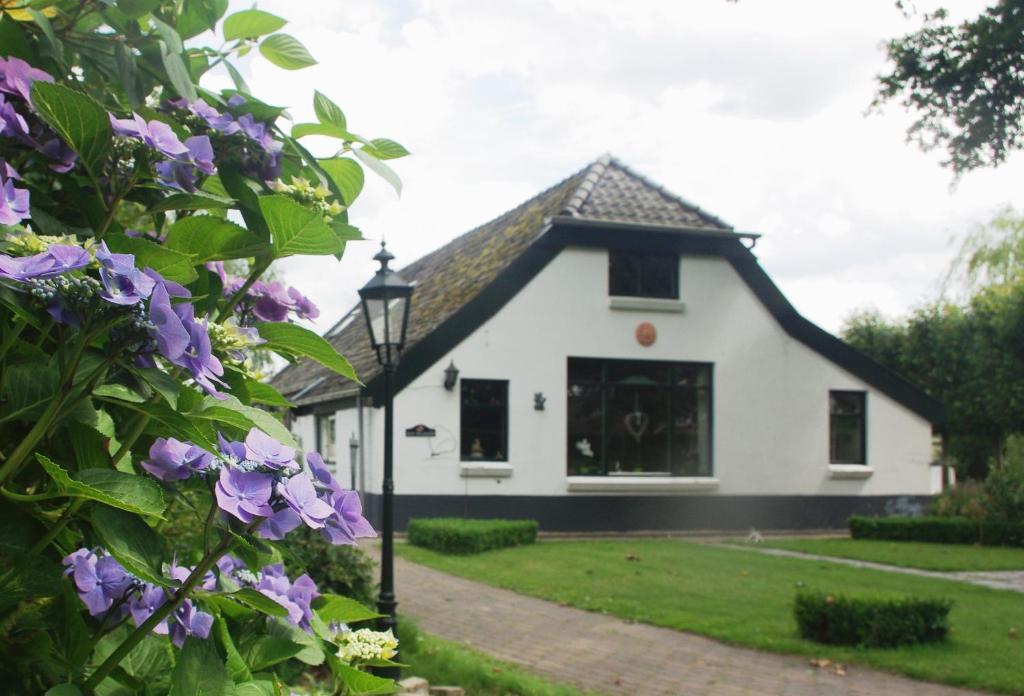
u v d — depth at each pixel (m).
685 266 15.97
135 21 1.65
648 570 10.63
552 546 13.06
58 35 1.61
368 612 1.84
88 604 1.26
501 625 7.56
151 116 1.53
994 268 21.92
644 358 15.59
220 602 1.43
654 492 15.35
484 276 15.80
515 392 14.77
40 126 1.34
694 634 7.41
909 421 17.16
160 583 1.04
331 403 17.12
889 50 11.08
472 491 14.38
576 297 15.24
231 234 1.44
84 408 1.18
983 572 11.39
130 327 1.03
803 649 6.80
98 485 1.04
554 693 5.18
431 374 14.28
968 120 10.85
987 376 20.86
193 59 1.82
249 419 1.15
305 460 1.20
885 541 14.97
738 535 15.55
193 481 1.26
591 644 6.96
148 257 1.18
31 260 0.97
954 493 16.47
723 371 16.02
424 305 17.23
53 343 1.34
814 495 16.39
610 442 15.41
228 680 1.16
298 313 1.83
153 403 1.14
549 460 14.84
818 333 16.58
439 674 5.38
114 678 1.28
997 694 5.77
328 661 1.68
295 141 1.74
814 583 9.86
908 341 23.12
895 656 6.62
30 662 1.16
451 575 10.17
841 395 17.03
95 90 1.71
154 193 1.46
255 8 1.77
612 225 15.12
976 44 10.50
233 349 1.45
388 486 6.13
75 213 1.50
